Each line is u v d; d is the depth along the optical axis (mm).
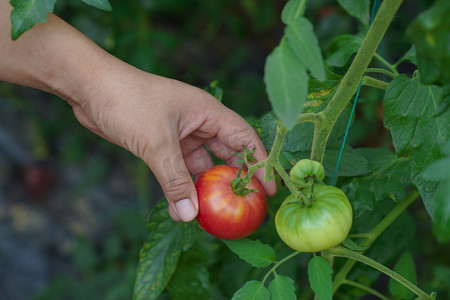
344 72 534
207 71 1430
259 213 477
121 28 1031
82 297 972
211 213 473
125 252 1084
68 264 1117
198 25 1521
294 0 363
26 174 1197
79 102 546
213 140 566
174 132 524
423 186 439
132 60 1012
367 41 407
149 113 521
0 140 1232
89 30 947
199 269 561
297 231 426
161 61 1274
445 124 433
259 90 1325
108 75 525
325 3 971
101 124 544
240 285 618
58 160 1269
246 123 545
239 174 466
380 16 395
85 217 1188
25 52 516
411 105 438
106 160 1273
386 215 572
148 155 521
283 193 581
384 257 567
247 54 1385
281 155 501
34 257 1104
